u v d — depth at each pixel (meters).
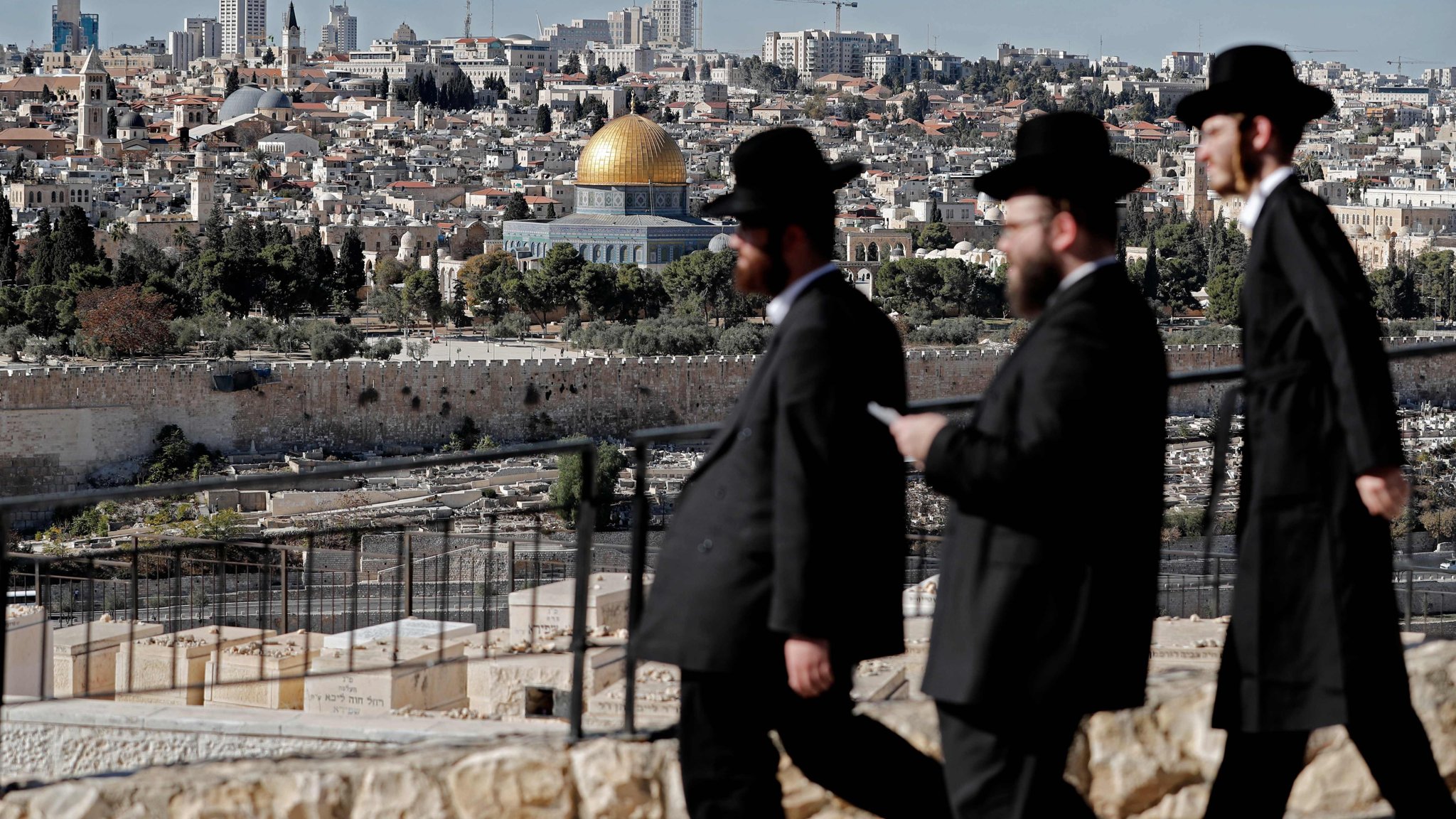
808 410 12.23
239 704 26.34
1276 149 13.09
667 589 12.77
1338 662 12.81
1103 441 11.65
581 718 15.38
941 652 12.23
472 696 23.73
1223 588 28.36
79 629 28.59
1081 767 15.44
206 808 15.30
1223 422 13.89
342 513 128.38
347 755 15.59
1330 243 12.77
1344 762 15.68
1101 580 11.88
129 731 18.81
